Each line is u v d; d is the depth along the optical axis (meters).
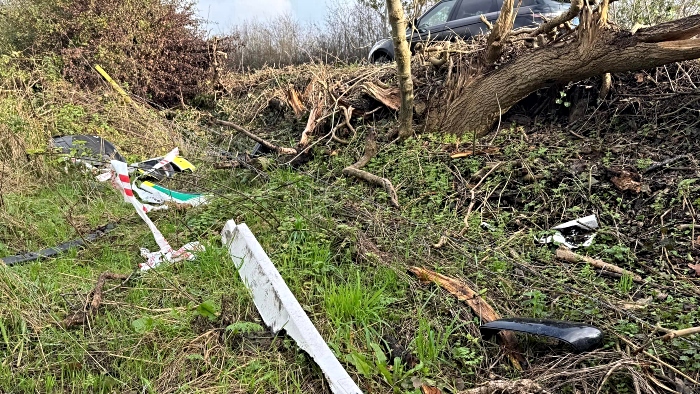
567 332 2.55
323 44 15.40
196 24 10.09
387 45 9.59
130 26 9.05
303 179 5.07
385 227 4.01
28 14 9.20
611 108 5.03
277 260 3.49
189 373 2.52
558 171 4.46
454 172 4.90
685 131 4.42
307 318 2.66
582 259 3.52
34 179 5.39
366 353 2.68
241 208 4.41
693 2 6.31
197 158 6.36
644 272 3.38
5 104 6.50
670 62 4.48
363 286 3.20
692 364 2.46
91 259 3.80
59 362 2.55
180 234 4.09
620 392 2.38
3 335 2.65
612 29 4.69
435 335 2.79
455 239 3.86
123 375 2.48
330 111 6.48
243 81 10.11
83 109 7.16
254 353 2.65
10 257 3.72
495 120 5.52
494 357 2.66
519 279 3.34
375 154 5.54
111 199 5.04
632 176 4.12
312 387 2.43
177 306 3.10
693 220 3.62
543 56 5.07
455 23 8.48
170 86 9.50
